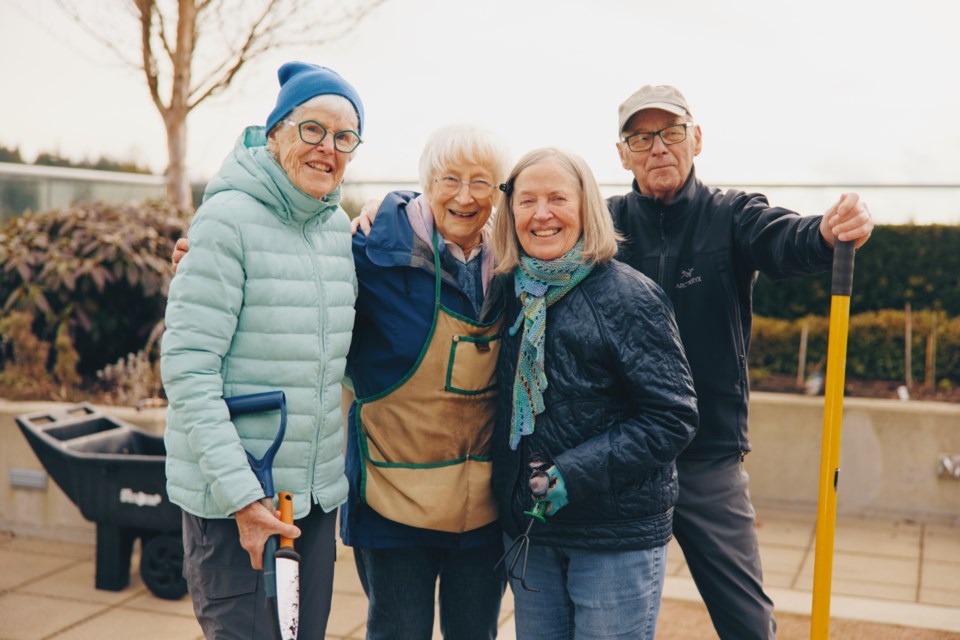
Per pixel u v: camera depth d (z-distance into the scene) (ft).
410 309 7.66
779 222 8.03
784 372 19.40
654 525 7.10
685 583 13.03
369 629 8.32
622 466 6.77
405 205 8.00
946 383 18.53
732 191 8.74
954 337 18.58
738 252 8.55
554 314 7.13
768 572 13.80
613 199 9.33
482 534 8.04
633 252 8.96
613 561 7.06
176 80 19.62
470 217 7.75
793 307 19.56
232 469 6.58
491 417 7.88
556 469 6.76
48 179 22.22
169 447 7.04
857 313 19.40
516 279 7.34
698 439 8.50
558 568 7.36
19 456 14.84
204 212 6.82
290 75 7.34
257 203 6.91
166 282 17.69
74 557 13.94
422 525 7.70
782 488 17.07
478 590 8.27
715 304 8.51
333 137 6.97
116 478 12.19
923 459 16.40
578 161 7.19
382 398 7.81
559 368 7.01
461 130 7.60
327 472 7.28
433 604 8.28
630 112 8.62
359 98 7.31
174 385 6.66
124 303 18.06
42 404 15.70
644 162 8.70
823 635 7.34
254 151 7.09
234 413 6.80
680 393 6.86
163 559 12.29
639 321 6.86
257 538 6.68
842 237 7.18
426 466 7.74
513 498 7.32
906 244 18.93
